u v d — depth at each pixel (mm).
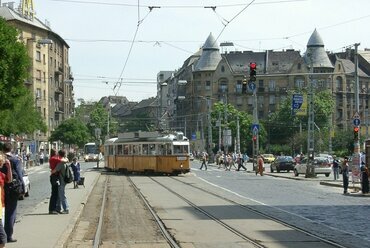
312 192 33750
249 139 117750
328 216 21094
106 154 61969
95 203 26656
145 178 48281
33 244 13867
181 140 52656
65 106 124375
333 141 98312
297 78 138000
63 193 20578
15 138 67375
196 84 144000
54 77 114000
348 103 140375
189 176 52031
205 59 143625
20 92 35406
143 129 174250
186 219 20062
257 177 51469
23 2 103875
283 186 39031
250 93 138250
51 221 18359
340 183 40031
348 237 15859
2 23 34406
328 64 135750
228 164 70125
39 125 77312
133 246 14398
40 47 103688
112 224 18922
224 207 24281
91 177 48219
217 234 16344
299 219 20094
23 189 14508
